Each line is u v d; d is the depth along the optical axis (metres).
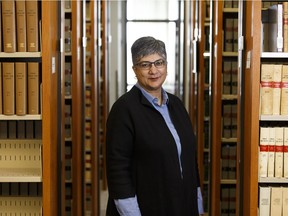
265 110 2.32
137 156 2.01
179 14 7.27
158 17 7.41
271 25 2.46
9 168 2.58
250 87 2.30
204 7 4.14
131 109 2.00
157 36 7.43
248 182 2.35
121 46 7.38
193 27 4.67
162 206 2.00
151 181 2.00
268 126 2.39
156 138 1.98
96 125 4.41
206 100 4.35
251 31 2.28
